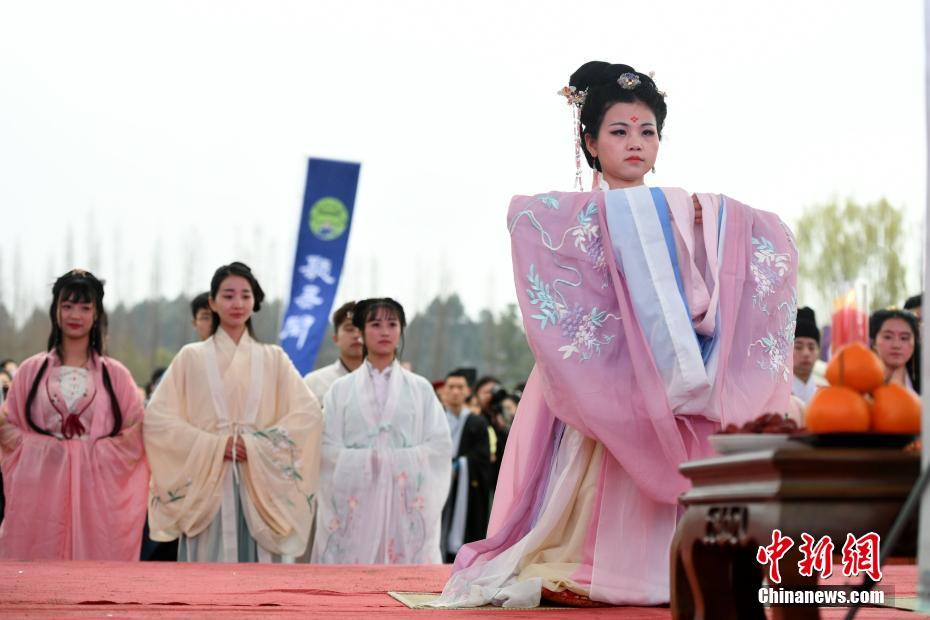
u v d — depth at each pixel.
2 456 7.30
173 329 42.62
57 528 7.13
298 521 7.48
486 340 40.16
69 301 7.36
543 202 4.35
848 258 23.05
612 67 4.84
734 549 2.66
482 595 4.07
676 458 3.98
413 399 8.06
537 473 4.39
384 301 8.08
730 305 4.20
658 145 4.83
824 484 2.29
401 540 7.79
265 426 7.57
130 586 4.53
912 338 6.21
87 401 7.34
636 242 4.20
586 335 4.20
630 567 4.05
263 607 3.74
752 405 4.16
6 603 3.68
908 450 2.34
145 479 7.50
